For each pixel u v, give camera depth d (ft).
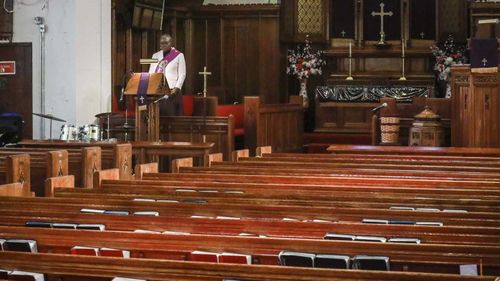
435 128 49.11
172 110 49.85
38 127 53.78
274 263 16.03
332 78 68.28
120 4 57.62
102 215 19.08
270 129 54.34
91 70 54.39
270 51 69.26
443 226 17.47
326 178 27.02
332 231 17.70
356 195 23.45
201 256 15.99
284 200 22.21
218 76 70.03
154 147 40.14
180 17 69.00
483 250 15.30
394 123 50.72
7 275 14.69
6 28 53.88
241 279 13.87
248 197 22.77
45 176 32.35
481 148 42.24
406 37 69.46
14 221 19.81
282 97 70.85
